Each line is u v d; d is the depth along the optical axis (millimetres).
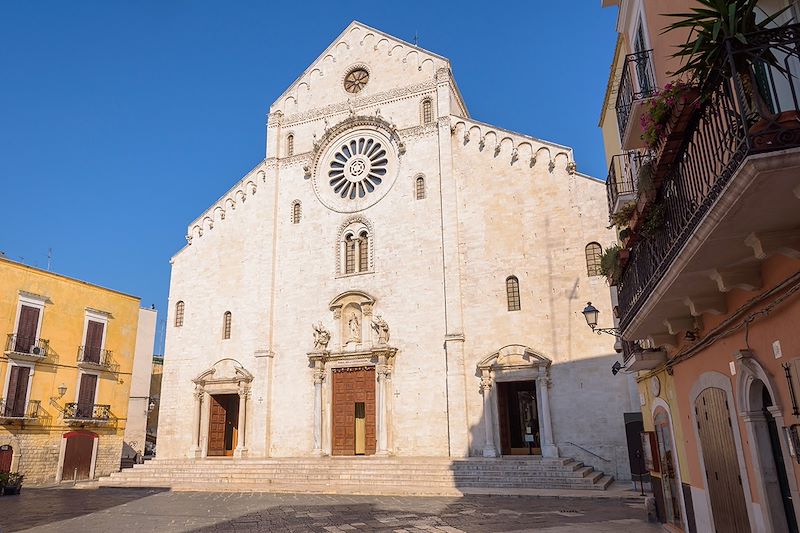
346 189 38812
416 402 33375
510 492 25625
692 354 12281
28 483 33906
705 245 8078
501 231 34188
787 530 8883
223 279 39844
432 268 34969
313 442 34969
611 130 21062
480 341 33031
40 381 35344
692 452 13094
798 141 6172
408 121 38219
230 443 38969
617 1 18000
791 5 8273
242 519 19688
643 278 12492
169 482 32875
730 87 7051
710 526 12016
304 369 36469
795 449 7871
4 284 34031
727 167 6781
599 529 16297
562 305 31984
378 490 27359
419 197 36469
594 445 29812
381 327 34719
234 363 37844
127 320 41688
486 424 31484
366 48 40969
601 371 30531
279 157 41188
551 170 34094
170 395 38969
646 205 10898
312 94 41688
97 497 27938
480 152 35938
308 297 37594
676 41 12516
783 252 7582
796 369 7691
